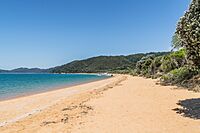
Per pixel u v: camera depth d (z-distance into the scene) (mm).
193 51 15352
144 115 15367
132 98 23406
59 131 12453
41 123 14609
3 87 55000
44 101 26734
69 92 37719
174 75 38531
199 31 14062
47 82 79625
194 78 31453
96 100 23172
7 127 14180
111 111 17062
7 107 22984
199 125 12648
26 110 20875
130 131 11945
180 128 12203
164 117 14656
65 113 17391
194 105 18062
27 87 54812
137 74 96125
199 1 14758
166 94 25203
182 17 15578
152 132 11672
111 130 12219
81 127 13000
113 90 33344
